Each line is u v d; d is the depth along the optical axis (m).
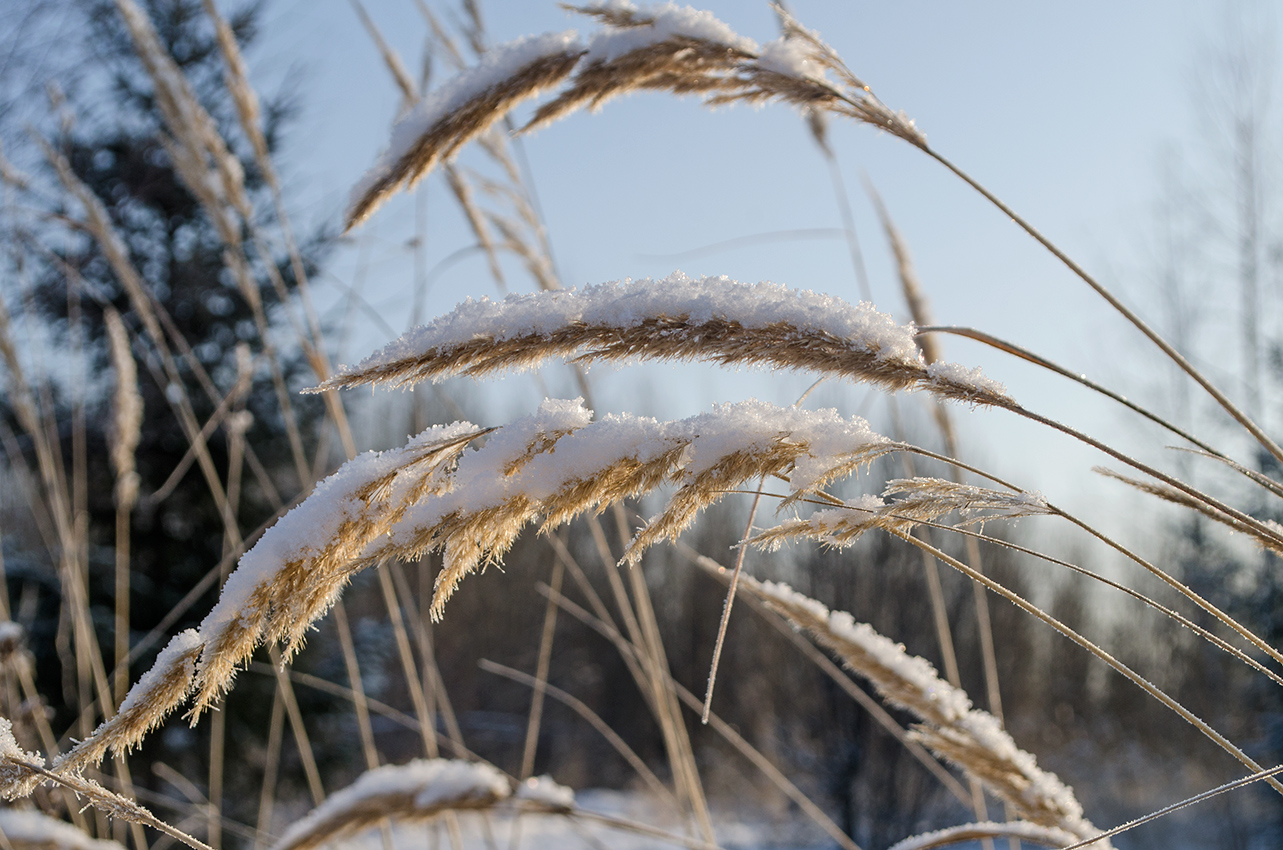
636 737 23.34
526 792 1.79
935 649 19.11
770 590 1.82
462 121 1.77
